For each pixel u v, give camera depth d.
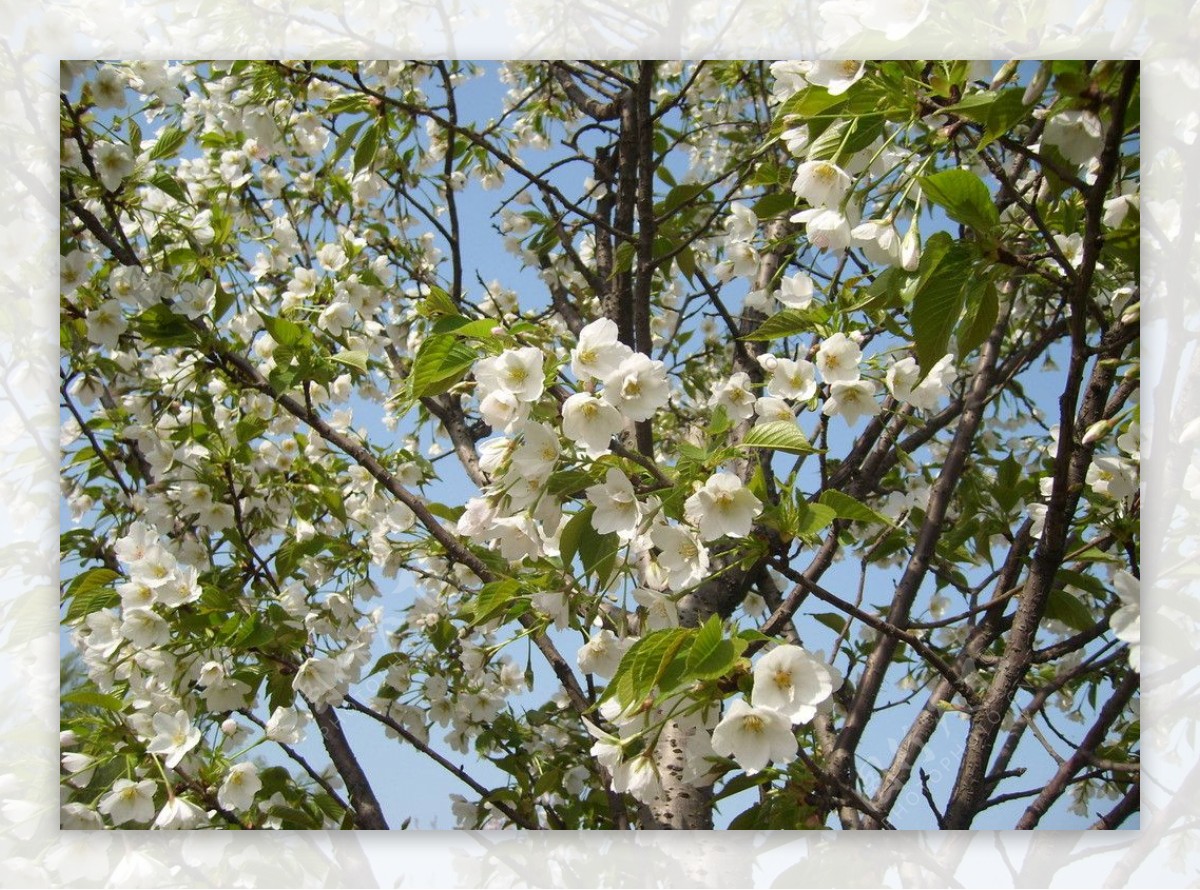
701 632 1.72
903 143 2.09
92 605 2.93
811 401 2.55
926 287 1.74
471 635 3.83
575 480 2.02
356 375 4.38
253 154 3.98
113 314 3.02
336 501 3.66
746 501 1.94
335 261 3.73
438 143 4.52
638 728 1.98
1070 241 2.61
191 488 3.50
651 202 3.20
